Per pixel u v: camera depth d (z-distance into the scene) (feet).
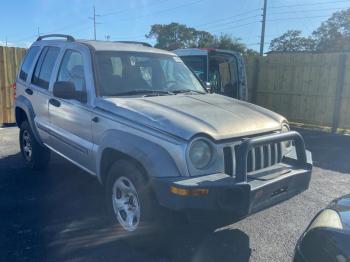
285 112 40.16
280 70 40.19
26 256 11.69
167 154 10.91
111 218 13.12
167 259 11.69
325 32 183.52
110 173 12.80
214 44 169.78
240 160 10.94
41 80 18.61
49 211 15.10
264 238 13.32
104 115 13.20
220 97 15.67
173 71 17.11
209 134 11.10
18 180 18.88
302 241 9.17
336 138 32.96
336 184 19.86
